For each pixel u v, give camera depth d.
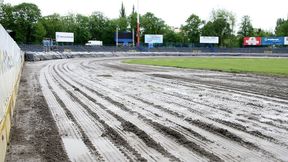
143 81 21.47
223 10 124.00
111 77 24.52
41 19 106.94
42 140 7.83
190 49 93.81
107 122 9.63
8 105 8.60
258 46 103.38
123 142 7.66
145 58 65.88
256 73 27.75
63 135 8.26
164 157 6.62
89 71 30.80
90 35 115.12
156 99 13.86
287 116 10.50
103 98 14.19
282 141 7.70
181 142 7.63
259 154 6.80
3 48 7.76
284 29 129.25
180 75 26.16
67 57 62.50
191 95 15.03
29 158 6.61
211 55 83.44
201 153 6.86
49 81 21.27
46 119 10.06
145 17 125.44
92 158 6.61
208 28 124.00
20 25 98.81
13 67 12.06
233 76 25.16
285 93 15.75
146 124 9.34
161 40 92.56
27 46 70.25
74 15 122.50
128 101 13.34
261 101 13.38
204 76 25.22
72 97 14.50
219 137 8.02
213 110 11.41
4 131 6.95
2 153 6.30
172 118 10.09
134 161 6.43
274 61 52.25
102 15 120.19
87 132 8.55
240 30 125.75
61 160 6.51
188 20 125.12
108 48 83.81
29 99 13.91
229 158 6.56
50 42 74.31
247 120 9.87
